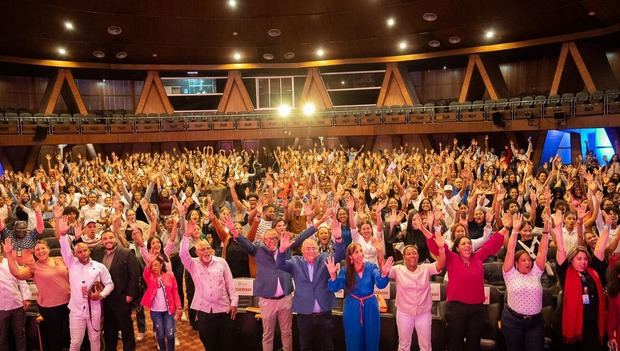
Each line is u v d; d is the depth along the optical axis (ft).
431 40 66.39
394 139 73.15
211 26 63.62
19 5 53.52
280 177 40.40
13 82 75.56
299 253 22.54
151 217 22.00
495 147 67.67
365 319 15.23
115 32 62.28
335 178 35.17
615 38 60.13
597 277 15.03
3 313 16.66
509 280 15.11
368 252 18.98
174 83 81.15
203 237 23.54
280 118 71.82
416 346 17.22
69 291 17.04
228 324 17.74
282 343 17.61
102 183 42.27
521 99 61.98
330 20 62.23
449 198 29.07
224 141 78.59
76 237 19.53
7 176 43.24
